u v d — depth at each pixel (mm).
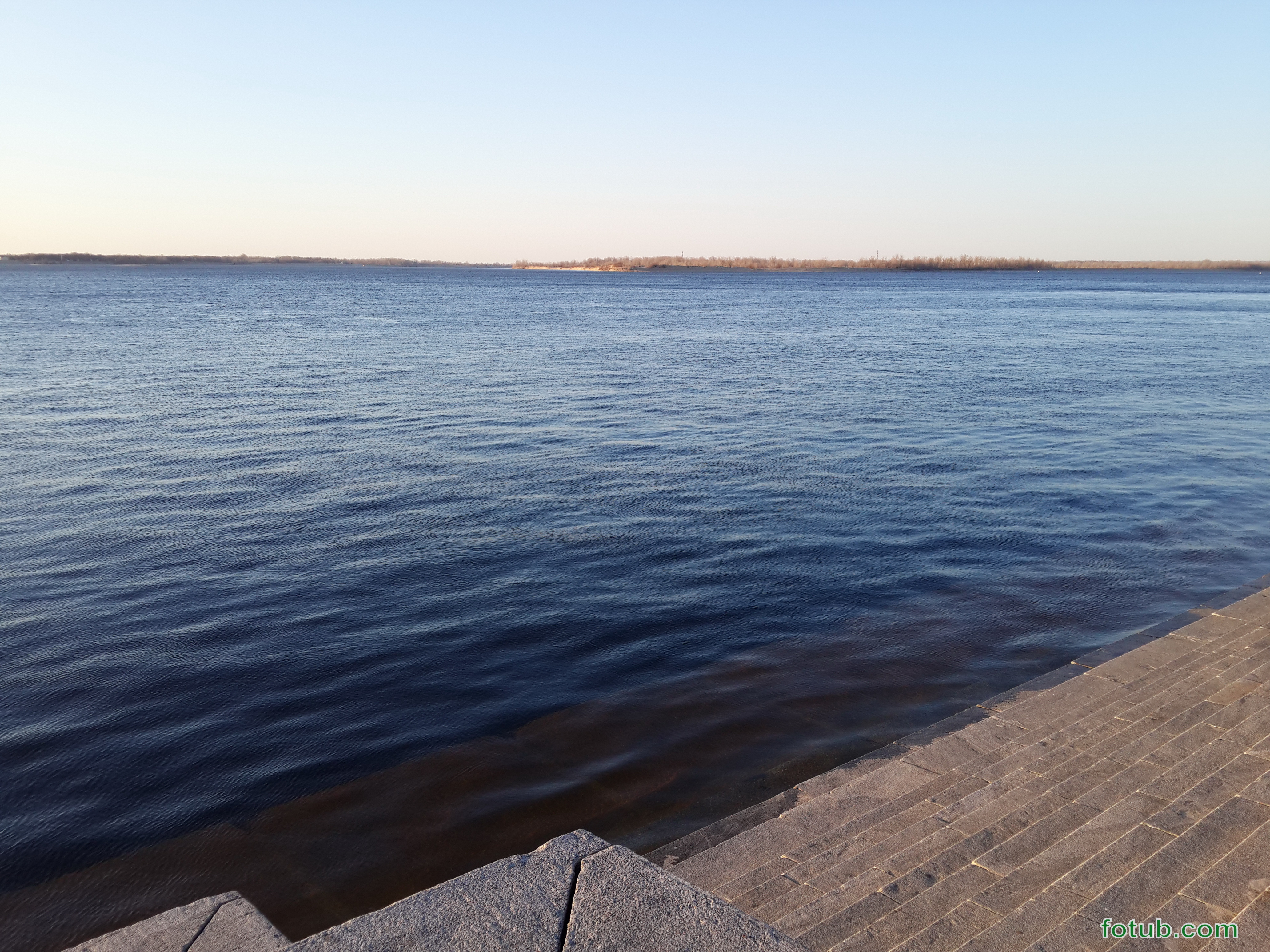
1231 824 4281
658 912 2209
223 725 7715
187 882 5730
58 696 8234
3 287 119438
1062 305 89812
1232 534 13516
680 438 20344
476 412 23609
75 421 21797
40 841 6121
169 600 10539
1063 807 5117
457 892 2277
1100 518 14328
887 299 100312
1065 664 8938
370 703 8125
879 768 6652
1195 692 6926
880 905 4191
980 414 24188
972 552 12547
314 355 37688
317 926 5359
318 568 11602
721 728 7656
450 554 12172
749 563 11930
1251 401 27094
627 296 107688
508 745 7387
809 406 25188
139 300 86125
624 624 9914
